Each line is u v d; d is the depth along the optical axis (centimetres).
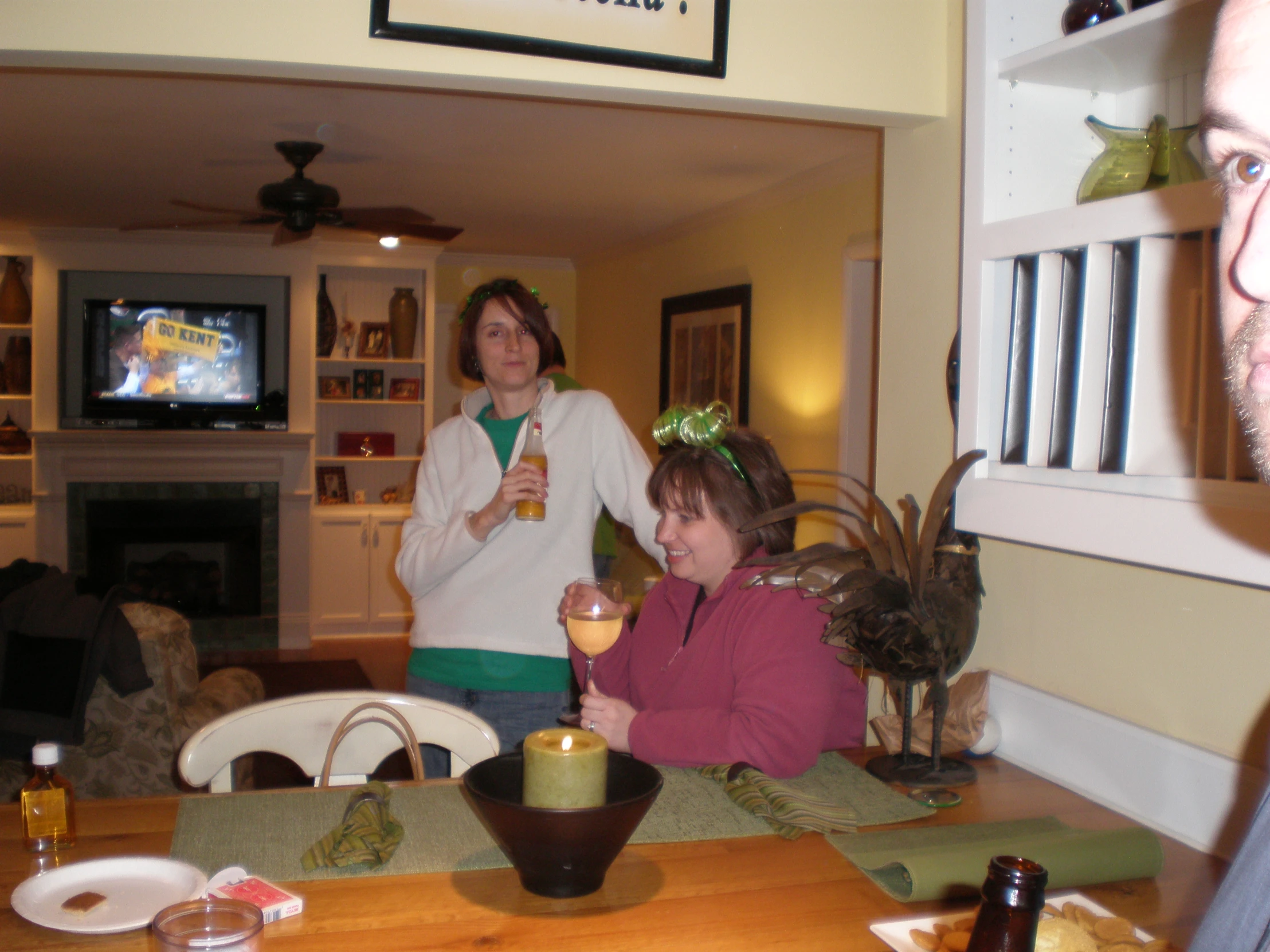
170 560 593
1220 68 53
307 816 121
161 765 245
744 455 150
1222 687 121
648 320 594
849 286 393
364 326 625
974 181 138
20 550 573
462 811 123
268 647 590
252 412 595
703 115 325
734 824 119
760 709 134
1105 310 115
